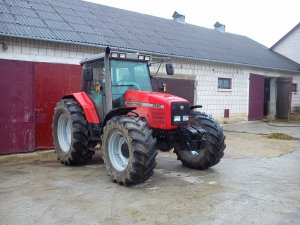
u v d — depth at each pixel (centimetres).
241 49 1778
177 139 612
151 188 534
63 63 898
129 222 403
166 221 404
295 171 655
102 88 659
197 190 522
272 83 1852
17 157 794
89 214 427
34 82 841
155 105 589
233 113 1545
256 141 1043
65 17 1077
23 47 832
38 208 449
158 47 1175
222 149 632
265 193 509
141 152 517
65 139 741
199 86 1349
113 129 566
